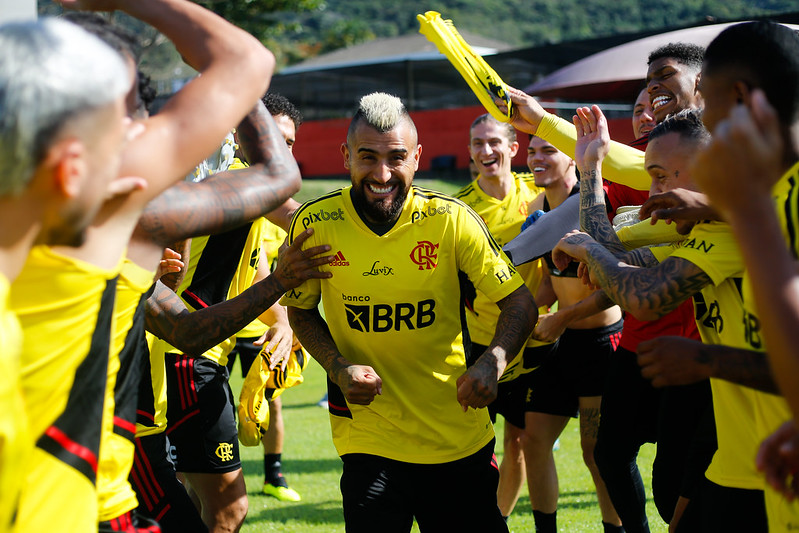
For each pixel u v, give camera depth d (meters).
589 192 2.94
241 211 2.03
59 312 1.56
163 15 1.88
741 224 1.42
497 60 30.39
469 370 2.95
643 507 3.90
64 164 1.38
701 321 2.48
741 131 1.37
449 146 31.70
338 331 3.23
